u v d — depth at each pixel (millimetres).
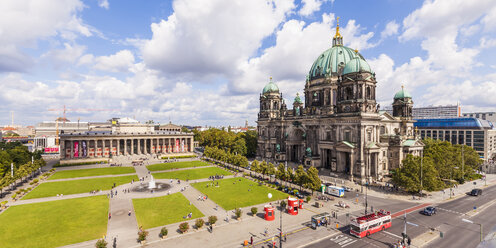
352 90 99312
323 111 118812
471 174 97500
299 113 135125
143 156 158375
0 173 84625
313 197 74188
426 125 183875
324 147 108500
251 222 55188
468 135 161875
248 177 101875
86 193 77562
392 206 65812
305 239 47156
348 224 54062
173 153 170500
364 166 92062
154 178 99938
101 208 63375
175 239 46875
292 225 53625
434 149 98375
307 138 121875
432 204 67188
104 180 96312
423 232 50094
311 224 53969
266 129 152875
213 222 50438
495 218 57188
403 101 124125
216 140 192000
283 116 138375
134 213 59906
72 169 122375
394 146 101688
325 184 88000
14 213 59656
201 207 64375
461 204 67000
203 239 46969
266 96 154375
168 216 58062
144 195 75125
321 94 122062
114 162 144500
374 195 75688
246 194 76312
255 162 101000
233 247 44031
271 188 83750
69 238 46969
